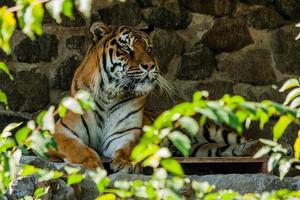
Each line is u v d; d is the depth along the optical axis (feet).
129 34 37.50
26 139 16.29
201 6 44.01
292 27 44.83
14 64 41.93
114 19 43.16
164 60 43.27
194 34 43.91
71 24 42.57
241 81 43.96
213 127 41.37
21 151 17.33
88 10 14.83
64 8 14.90
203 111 14.55
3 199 27.12
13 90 41.63
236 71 43.91
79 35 42.57
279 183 31.40
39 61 42.16
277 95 44.01
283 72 44.50
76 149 35.81
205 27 44.01
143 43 37.60
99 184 16.63
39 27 15.12
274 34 44.65
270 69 44.27
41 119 15.55
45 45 42.22
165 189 15.92
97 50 37.99
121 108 37.86
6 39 15.57
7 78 41.65
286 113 15.11
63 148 35.99
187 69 43.45
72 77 42.24
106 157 37.32
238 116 15.39
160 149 15.93
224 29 44.06
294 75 44.52
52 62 42.27
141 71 36.78
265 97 43.88
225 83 43.68
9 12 15.53
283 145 38.58
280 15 44.78
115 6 43.19
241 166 38.83
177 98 43.09
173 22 43.65
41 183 28.27
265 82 44.11
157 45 43.24
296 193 17.39
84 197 30.53
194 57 43.60
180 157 35.63
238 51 44.19
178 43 43.55
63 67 42.22
